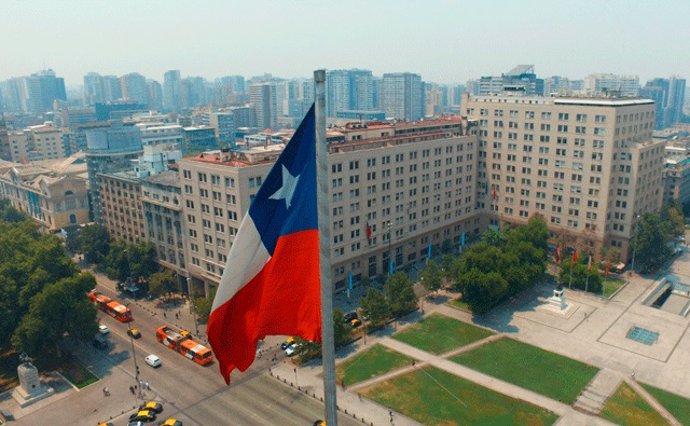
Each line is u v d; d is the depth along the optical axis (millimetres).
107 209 188500
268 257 31438
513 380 107500
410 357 116812
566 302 146375
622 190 173375
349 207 153000
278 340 127312
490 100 199875
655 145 181125
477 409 97875
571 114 175875
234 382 108875
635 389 104125
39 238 160625
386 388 104938
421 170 174875
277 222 31344
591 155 173625
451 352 118938
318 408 98812
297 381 108312
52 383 110125
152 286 145750
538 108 183875
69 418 98062
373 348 121125
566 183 181375
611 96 188875
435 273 146250
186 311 146125
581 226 180375
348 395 102750
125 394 105688
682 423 93438
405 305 135375
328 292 29000
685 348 120750
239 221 131875
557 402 99938
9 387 109000
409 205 173125
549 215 188000
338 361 115438
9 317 113438
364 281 158125
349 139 162125
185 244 151125
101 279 172500
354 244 157125
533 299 148750
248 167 131125
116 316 140250
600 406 98500
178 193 150000
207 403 101562
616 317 137125
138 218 171000
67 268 130000
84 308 115750
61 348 125250
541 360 115188
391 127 175625
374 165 157750
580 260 166250
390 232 166125
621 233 176000
